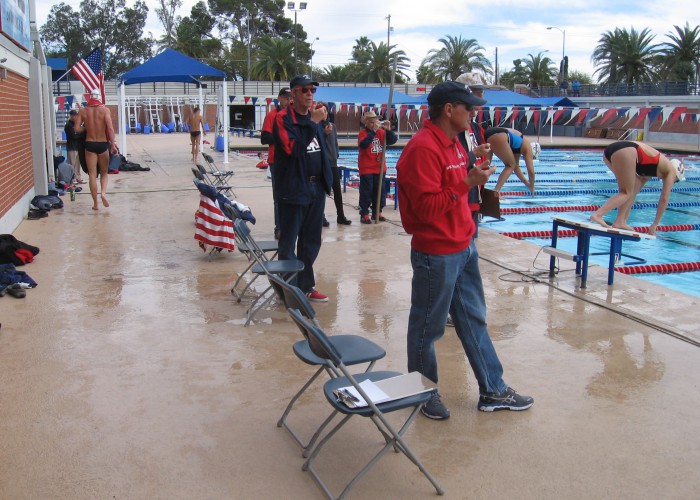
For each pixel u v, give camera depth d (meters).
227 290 6.15
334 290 6.18
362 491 2.96
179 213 10.23
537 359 4.52
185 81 19.61
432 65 52.78
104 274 6.64
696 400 3.90
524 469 3.15
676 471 3.14
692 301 5.82
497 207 5.38
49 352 4.57
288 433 3.50
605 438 3.45
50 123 12.41
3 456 3.22
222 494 2.94
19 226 9.08
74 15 67.31
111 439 3.41
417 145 3.36
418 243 3.50
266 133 7.97
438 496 2.93
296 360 4.50
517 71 63.62
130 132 40.97
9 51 8.91
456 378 4.22
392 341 4.87
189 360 4.47
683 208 14.51
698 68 48.62
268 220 9.70
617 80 52.09
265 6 78.75
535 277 6.62
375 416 3.18
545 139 38.03
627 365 4.41
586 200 15.76
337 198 9.31
